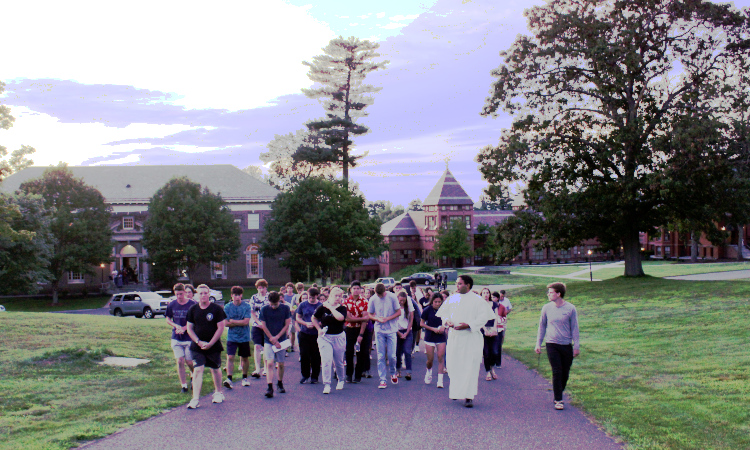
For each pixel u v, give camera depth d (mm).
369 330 12773
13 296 62469
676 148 30406
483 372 13945
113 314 41125
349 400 10414
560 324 9562
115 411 9203
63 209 55781
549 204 34281
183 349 10891
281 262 61656
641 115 33812
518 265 96062
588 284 37531
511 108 35781
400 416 9141
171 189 58969
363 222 61531
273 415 9203
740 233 72062
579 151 33875
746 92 31562
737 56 32188
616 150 32688
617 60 32531
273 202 64250
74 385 11023
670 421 8281
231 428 8367
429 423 8680
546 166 34594
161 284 65000
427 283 57875
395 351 12039
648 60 33562
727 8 31766
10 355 13453
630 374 12133
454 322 9953
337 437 7918
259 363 12930
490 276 69875
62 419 8648
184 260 58344
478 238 101375
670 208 35500
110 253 59062
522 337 21719
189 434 8031
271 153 96000
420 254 104688
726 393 9727
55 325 18219
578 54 34188
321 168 81938
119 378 11906
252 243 70250
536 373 13430
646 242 96500
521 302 35719
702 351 14258
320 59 68125
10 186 68125
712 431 7715
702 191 32344
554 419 8812
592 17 34156
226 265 69500
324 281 62031
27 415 8836
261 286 13805
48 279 55156
